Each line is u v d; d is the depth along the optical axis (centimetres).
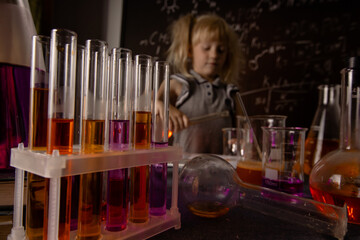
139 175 44
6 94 49
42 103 37
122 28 104
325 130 89
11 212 45
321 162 56
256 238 44
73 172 34
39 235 36
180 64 119
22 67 51
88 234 37
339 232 44
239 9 123
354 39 126
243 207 61
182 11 120
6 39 49
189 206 53
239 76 123
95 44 39
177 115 117
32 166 34
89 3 95
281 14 125
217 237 44
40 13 84
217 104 121
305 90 125
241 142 86
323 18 126
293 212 52
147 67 45
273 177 64
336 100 90
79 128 43
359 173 48
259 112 124
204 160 55
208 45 120
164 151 46
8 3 50
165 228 45
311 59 125
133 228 42
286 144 65
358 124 52
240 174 73
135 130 45
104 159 37
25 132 51
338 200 49
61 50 35
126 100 43
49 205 33
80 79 42
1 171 49
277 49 125
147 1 117
